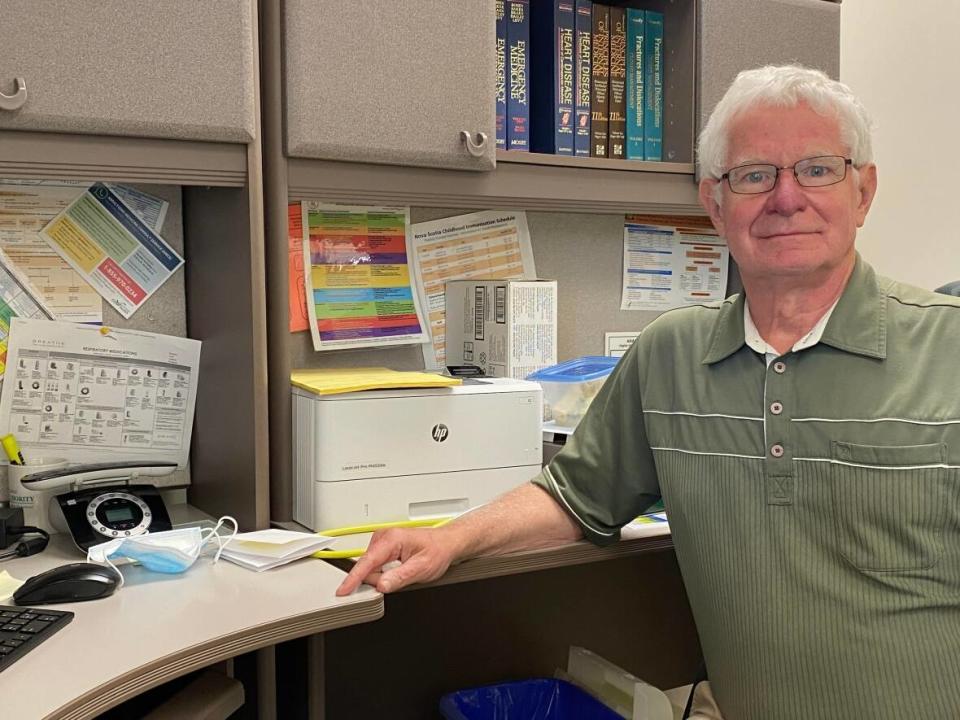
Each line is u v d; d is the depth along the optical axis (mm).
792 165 1099
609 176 1624
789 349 1116
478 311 1653
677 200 1699
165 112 1198
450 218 1729
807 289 1111
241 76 1243
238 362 1364
